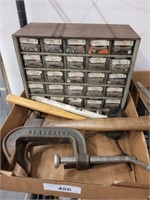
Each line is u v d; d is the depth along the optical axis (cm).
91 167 62
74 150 62
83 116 80
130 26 86
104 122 71
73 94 80
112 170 62
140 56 102
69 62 70
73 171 62
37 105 80
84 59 69
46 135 65
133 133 70
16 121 75
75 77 74
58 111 80
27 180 51
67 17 94
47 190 54
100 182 59
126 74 72
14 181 52
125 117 74
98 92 78
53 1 89
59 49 67
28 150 66
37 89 80
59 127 69
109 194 52
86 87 77
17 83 116
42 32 68
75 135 66
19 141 64
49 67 72
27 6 91
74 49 66
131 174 61
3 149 61
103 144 71
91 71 72
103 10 91
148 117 70
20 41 66
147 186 49
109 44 64
